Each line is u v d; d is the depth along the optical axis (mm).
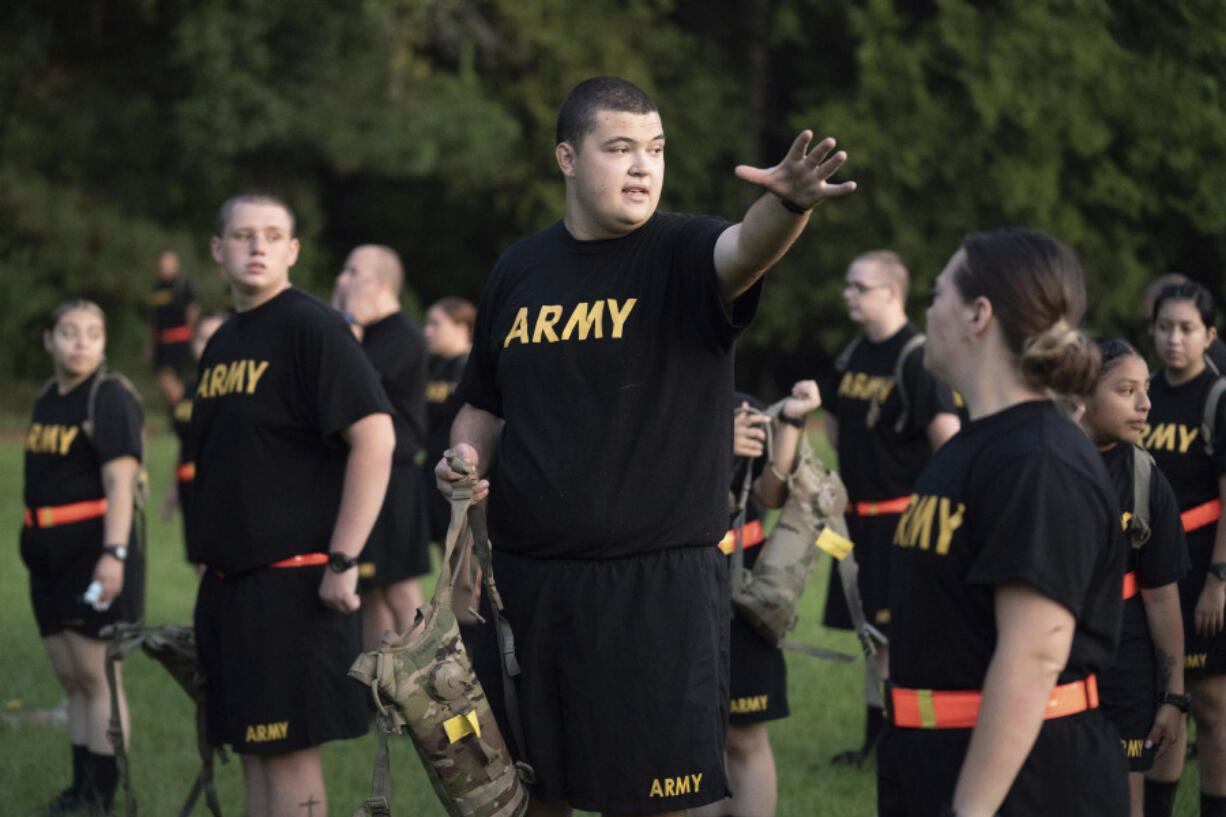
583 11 40500
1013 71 35688
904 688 4535
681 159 40688
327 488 7441
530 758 5375
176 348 32031
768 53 42406
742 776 7617
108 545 9070
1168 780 7844
